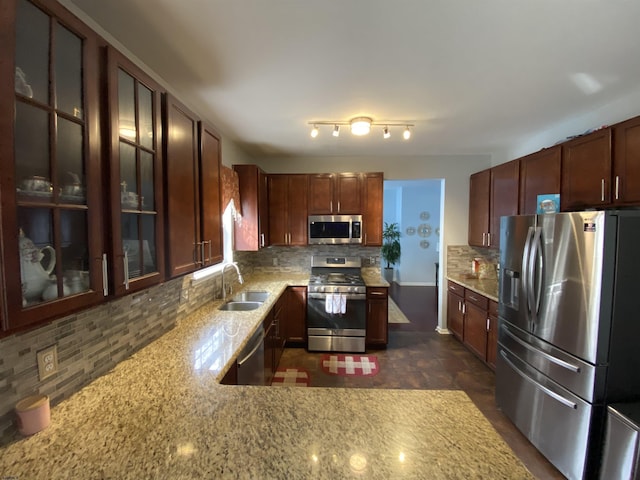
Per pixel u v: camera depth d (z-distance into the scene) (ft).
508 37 4.64
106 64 3.26
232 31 4.48
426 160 12.82
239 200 10.47
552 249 5.96
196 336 5.78
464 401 3.66
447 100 7.04
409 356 10.89
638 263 5.13
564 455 5.67
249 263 12.64
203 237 5.78
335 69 5.61
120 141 3.51
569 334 5.58
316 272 13.20
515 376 7.02
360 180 12.07
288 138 10.18
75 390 3.79
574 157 7.22
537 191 8.50
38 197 2.52
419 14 4.12
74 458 2.72
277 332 9.65
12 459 2.72
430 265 23.93
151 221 4.25
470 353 11.10
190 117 5.28
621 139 6.02
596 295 5.11
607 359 5.13
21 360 3.11
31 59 2.49
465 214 12.89
